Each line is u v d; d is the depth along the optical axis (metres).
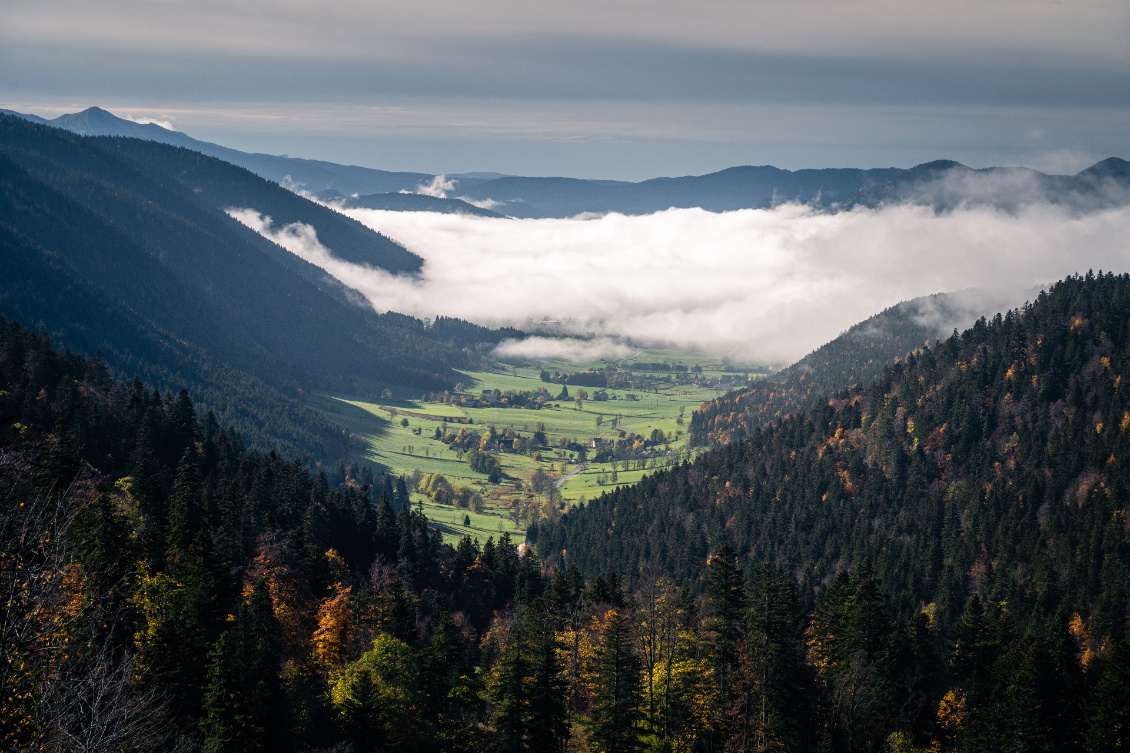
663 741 87.88
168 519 107.50
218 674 70.50
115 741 37.28
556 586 103.38
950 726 93.50
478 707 94.88
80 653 41.19
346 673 84.69
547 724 83.69
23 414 127.06
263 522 122.50
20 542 36.72
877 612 99.12
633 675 85.00
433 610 119.94
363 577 123.81
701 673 92.31
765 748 86.44
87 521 77.25
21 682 35.06
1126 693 86.00
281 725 73.75
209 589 83.25
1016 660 93.88
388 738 81.00
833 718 90.44
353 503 154.50
